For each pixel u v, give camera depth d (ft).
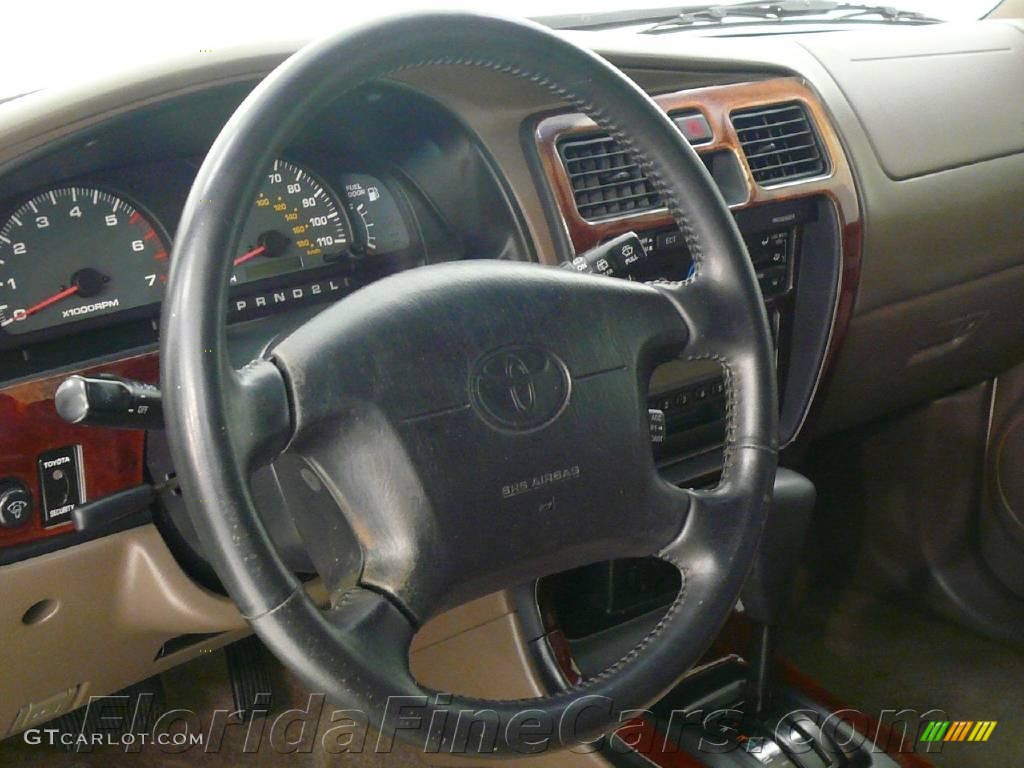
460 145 4.03
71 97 3.19
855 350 5.36
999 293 5.86
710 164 4.80
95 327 3.49
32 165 3.22
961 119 5.47
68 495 3.38
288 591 2.31
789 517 4.49
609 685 2.73
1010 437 5.96
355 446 2.54
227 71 3.40
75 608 3.55
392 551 2.58
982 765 5.03
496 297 2.72
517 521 2.70
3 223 3.30
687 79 4.68
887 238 5.16
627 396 2.86
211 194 2.29
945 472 6.29
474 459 2.62
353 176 4.04
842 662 5.81
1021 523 5.89
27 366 3.39
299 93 2.40
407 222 4.18
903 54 5.51
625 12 5.80
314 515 2.70
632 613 5.04
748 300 3.05
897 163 5.17
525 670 4.53
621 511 2.87
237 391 2.32
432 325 2.62
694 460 4.95
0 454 3.26
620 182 4.30
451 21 2.62
